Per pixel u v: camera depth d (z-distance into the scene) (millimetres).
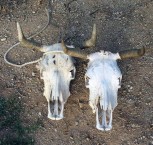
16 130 3303
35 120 3342
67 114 3342
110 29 3744
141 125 3283
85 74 3262
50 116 3129
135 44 3662
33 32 3756
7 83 3506
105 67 3164
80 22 3791
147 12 3830
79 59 3539
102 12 3840
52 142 3252
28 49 3662
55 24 3791
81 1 3912
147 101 3387
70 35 3719
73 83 3467
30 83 3498
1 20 3834
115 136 3248
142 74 3506
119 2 3896
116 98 3139
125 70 3520
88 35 3717
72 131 3283
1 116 3363
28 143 3250
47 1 3916
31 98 3436
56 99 3143
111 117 3086
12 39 3727
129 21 3783
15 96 3443
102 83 3105
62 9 3873
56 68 3223
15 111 3379
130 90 3436
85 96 3408
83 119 3322
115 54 3252
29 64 3576
